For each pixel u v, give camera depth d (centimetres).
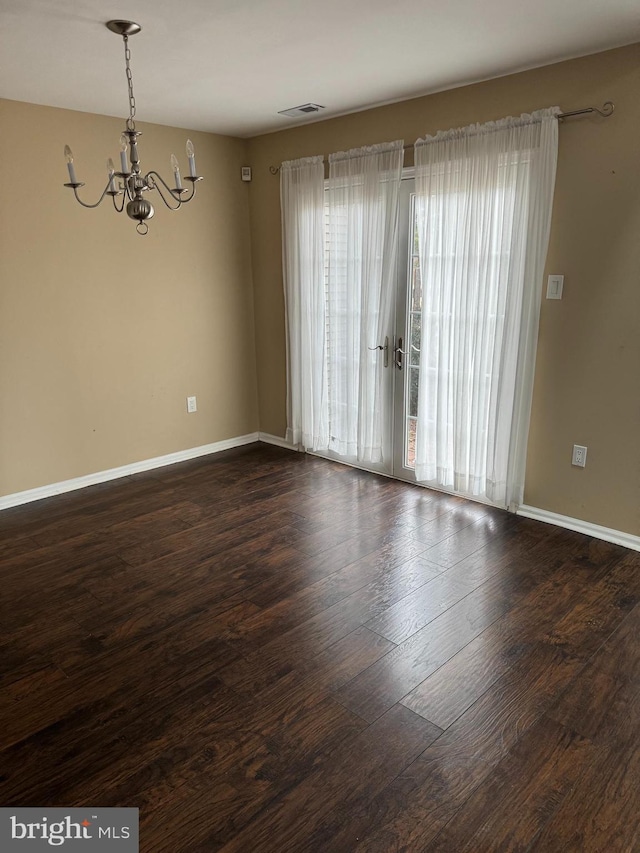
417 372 412
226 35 265
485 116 341
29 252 383
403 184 388
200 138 455
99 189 407
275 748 199
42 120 375
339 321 441
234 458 497
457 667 237
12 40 267
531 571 307
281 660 243
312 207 436
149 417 466
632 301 306
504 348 346
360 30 263
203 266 476
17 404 395
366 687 227
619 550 327
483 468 377
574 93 305
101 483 445
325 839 168
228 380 514
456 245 359
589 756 194
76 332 414
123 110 391
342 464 475
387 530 356
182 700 222
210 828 171
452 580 300
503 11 246
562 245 324
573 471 345
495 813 175
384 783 185
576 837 167
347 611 275
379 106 387
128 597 291
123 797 182
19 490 405
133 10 238
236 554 331
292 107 388
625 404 318
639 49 282
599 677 230
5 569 319
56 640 258
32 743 203
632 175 295
